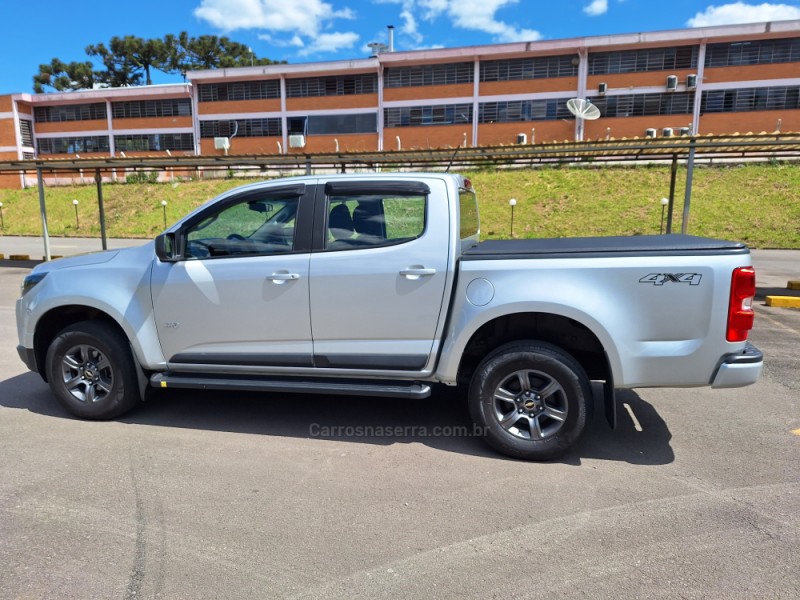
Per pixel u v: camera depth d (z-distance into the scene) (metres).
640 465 3.70
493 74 35.22
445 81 36.03
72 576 2.55
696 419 4.54
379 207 3.91
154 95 41.66
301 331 4.01
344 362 3.98
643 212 23.30
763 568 2.60
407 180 3.88
